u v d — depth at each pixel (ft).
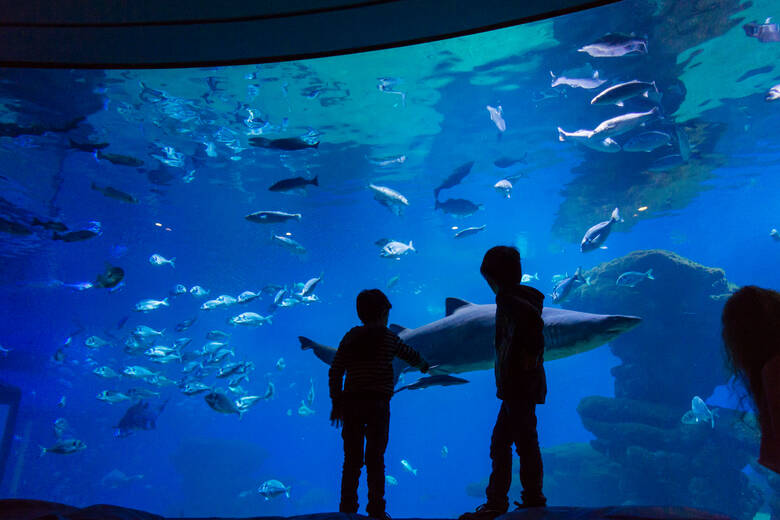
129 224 96.63
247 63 20.24
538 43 44.09
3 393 79.87
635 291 68.90
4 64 19.72
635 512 6.34
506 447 11.87
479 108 57.26
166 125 57.57
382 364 13.85
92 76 46.11
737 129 65.98
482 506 11.63
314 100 53.57
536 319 11.18
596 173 79.51
